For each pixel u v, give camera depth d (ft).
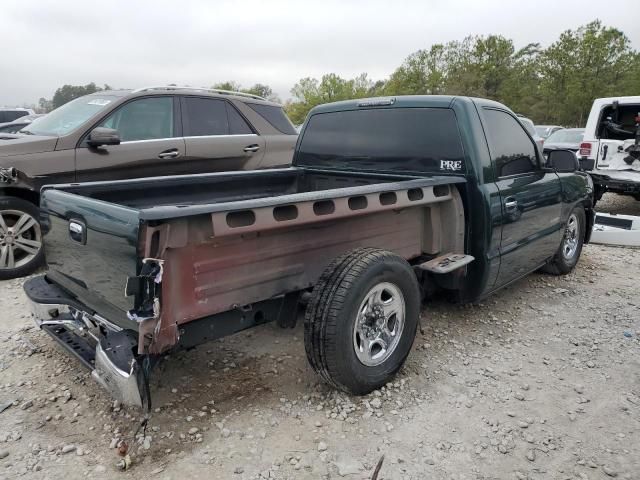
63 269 10.40
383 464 8.71
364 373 10.21
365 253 10.16
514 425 9.86
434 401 10.58
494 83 176.65
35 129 20.15
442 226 12.78
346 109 15.20
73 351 9.64
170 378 11.28
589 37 126.31
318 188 15.89
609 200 36.37
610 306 16.07
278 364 11.96
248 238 8.88
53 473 8.42
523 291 17.31
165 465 8.62
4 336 13.43
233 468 8.57
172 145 20.24
